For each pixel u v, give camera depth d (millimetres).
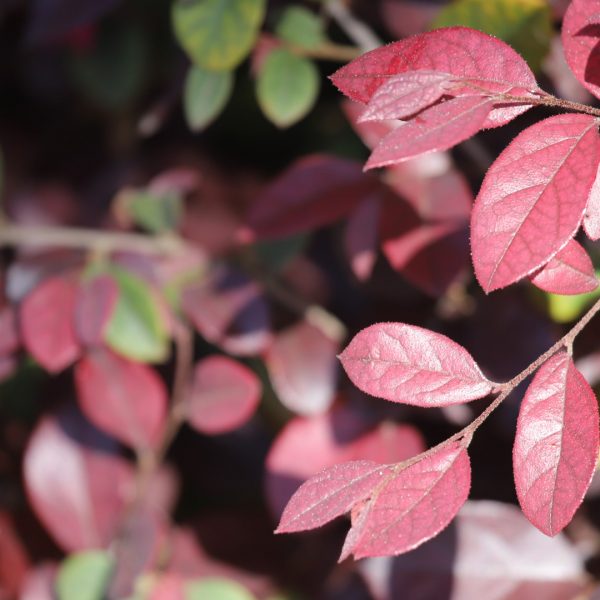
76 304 649
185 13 633
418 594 604
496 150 631
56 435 661
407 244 609
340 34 714
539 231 475
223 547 663
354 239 619
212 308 652
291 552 662
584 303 590
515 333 616
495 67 490
